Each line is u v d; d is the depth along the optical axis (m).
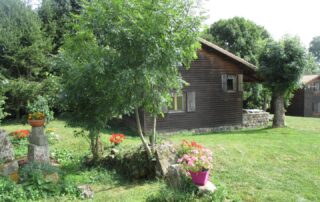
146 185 5.43
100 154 7.02
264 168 6.24
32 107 8.97
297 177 5.66
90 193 4.83
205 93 13.72
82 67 5.72
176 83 6.36
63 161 7.20
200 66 13.52
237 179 5.53
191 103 13.33
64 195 4.71
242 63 14.07
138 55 5.64
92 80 5.84
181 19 5.74
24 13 16.73
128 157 6.25
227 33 26.97
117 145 7.74
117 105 6.16
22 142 8.56
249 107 24.30
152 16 5.47
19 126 12.66
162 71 5.88
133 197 4.70
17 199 4.32
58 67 6.47
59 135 9.88
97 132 6.72
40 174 4.92
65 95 6.20
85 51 5.91
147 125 12.18
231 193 4.80
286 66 12.81
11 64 15.69
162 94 6.34
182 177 4.52
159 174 5.64
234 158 6.94
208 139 10.27
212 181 5.17
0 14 16.34
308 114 26.30
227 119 14.36
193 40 5.91
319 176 5.73
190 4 5.88
